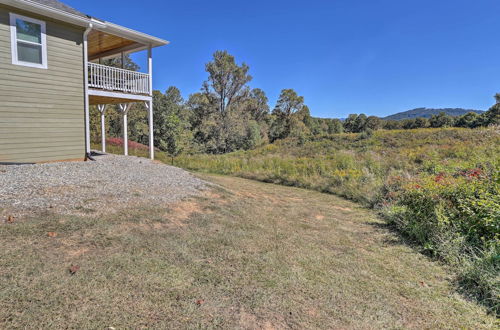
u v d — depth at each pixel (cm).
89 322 196
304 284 289
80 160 797
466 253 371
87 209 405
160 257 306
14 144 666
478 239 385
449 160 1008
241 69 3183
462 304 275
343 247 411
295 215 572
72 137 777
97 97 909
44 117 716
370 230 506
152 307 223
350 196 799
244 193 732
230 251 348
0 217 338
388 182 747
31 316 193
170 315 217
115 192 504
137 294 236
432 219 459
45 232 316
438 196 486
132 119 2245
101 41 995
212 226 429
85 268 261
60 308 205
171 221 420
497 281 286
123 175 637
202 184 702
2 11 637
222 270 298
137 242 331
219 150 2978
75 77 777
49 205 396
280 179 1045
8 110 654
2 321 185
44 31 707
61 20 730
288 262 338
